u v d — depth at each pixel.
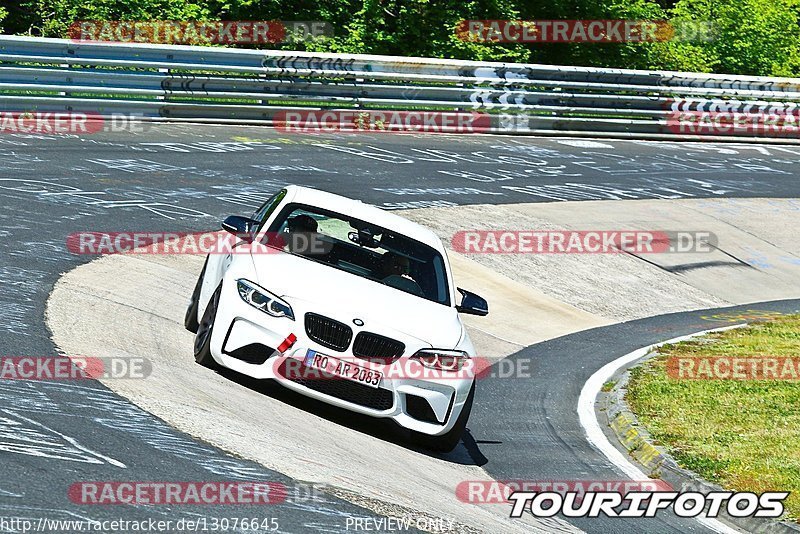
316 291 16.58
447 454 17.45
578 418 21.69
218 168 37.94
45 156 35.19
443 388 16.39
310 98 48.28
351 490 13.25
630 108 58.03
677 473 17.95
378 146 47.06
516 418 21.05
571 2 75.12
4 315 18.30
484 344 26.95
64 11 59.16
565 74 55.59
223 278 17.17
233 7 64.44
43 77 40.81
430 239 19.38
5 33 59.69
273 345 16.03
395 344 16.12
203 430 14.15
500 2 70.25
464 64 52.38
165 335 19.38
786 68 87.38
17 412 13.31
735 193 48.94
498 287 31.84
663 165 52.88
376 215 19.38
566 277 34.22
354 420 17.31
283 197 19.52
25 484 10.90
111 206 30.12
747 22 85.44
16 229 25.64
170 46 43.81
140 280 23.64
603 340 29.03
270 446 14.23
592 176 47.94
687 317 32.94
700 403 22.50
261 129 46.78
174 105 44.72
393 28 67.88
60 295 20.64
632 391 23.27
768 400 23.00
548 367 25.62
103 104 42.66
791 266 40.62
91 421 13.49
